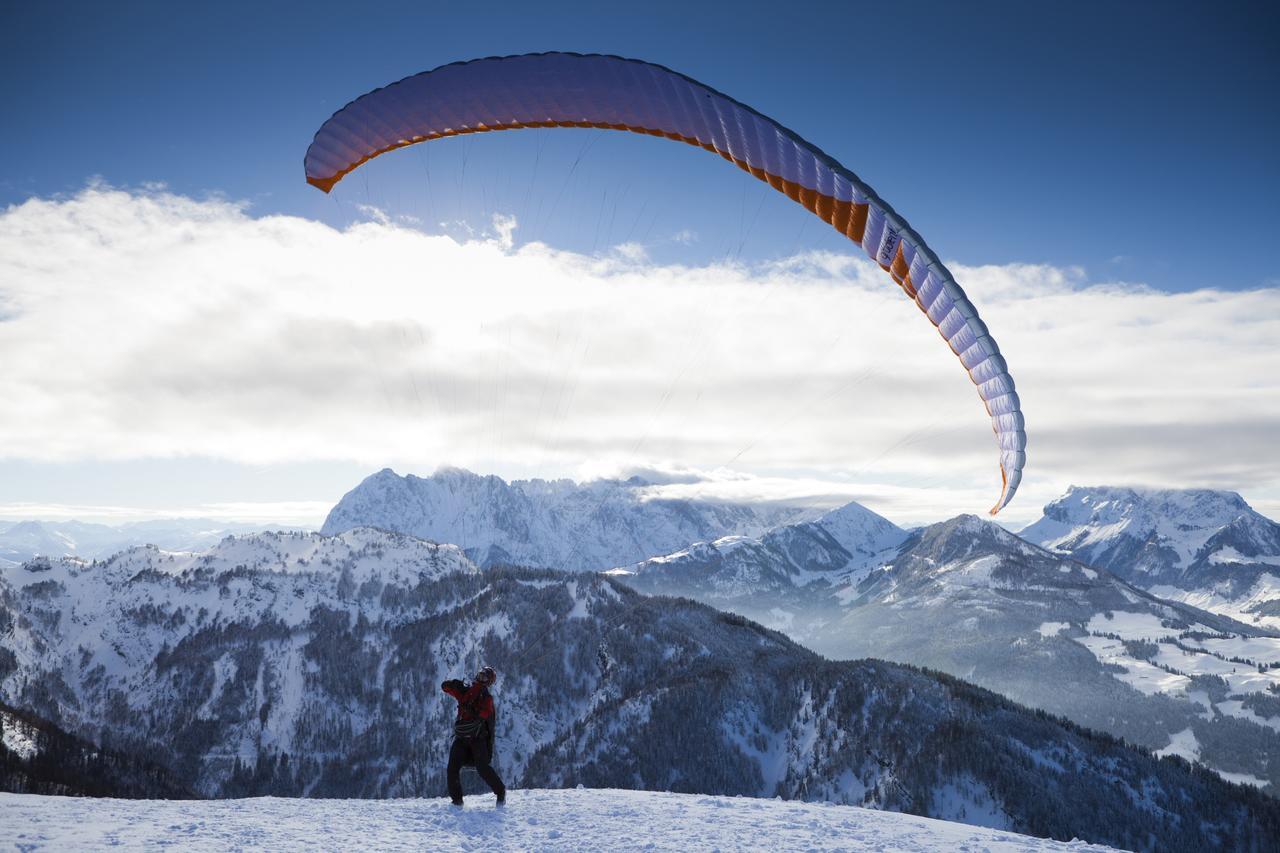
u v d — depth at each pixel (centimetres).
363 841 1224
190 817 1315
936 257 1961
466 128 2552
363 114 2506
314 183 2662
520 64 2262
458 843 1255
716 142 2241
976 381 2091
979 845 1420
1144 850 11025
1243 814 11931
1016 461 1941
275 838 1202
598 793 1769
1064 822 10975
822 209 2148
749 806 1659
